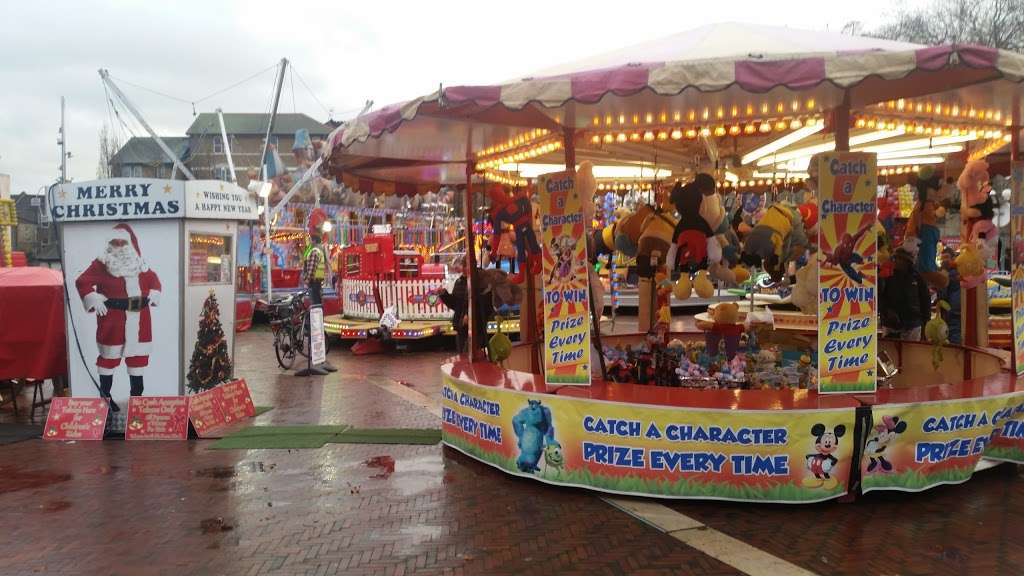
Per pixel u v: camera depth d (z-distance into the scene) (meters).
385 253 15.63
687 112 6.35
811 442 5.41
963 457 5.71
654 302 9.80
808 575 4.38
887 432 5.48
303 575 4.54
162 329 8.18
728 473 5.49
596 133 7.06
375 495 6.01
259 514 5.62
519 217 8.05
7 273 9.74
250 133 86.12
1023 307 6.51
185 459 7.21
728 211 9.66
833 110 6.22
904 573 4.39
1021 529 5.04
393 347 15.56
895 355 8.53
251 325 20.23
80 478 6.63
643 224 7.31
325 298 19.95
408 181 10.12
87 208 8.12
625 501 5.71
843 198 5.57
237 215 8.97
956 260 7.82
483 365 7.62
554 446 6.01
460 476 6.48
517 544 4.95
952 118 6.67
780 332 8.94
